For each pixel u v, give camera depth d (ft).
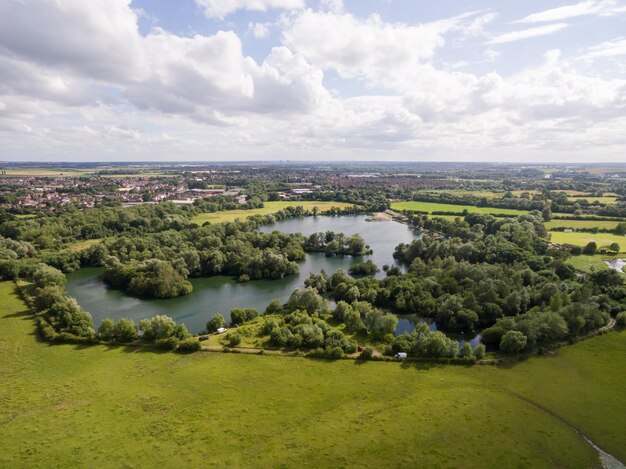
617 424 246.47
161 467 214.07
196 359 326.85
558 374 301.84
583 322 349.61
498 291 439.63
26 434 238.89
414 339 338.34
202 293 544.62
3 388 286.87
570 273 509.76
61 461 217.77
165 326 359.25
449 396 274.98
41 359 328.29
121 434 239.50
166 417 255.09
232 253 645.51
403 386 287.48
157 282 522.06
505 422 247.91
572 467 213.46
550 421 249.34
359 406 265.13
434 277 493.77
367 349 325.21
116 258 608.19
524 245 638.94
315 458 220.02
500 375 301.02
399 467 213.25
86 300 510.99
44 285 500.33
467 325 394.93
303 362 321.11
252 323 399.24
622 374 300.20
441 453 222.89
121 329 361.10
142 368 313.73
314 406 265.54
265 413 258.78
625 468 213.46
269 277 615.98
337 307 411.34
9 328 385.91
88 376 302.86
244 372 307.17
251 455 222.48
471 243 648.79
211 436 237.66
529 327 338.13
